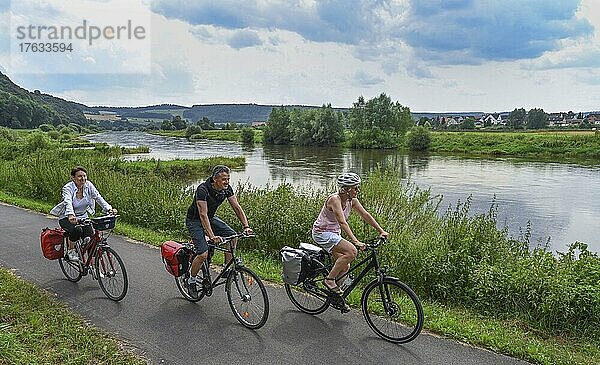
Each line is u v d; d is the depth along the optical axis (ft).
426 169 155.63
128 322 20.40
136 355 17.56
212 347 18.35
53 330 18.95
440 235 29.25
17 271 26.91
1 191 59.41
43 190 55.11
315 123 282.97
